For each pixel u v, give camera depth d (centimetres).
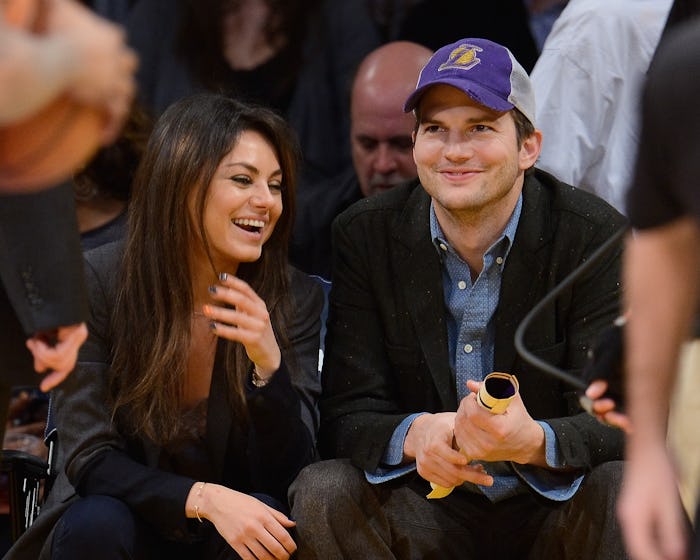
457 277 1047
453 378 1046
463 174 1000
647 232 588
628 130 1239
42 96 539
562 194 1048
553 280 1027
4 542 1269
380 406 1052
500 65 1012
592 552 991
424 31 1366
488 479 959
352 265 1070
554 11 1377
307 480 993
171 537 984
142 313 1015
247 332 955
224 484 1041
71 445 1006
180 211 1007
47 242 782
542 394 1031
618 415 674
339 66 1367
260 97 1380
